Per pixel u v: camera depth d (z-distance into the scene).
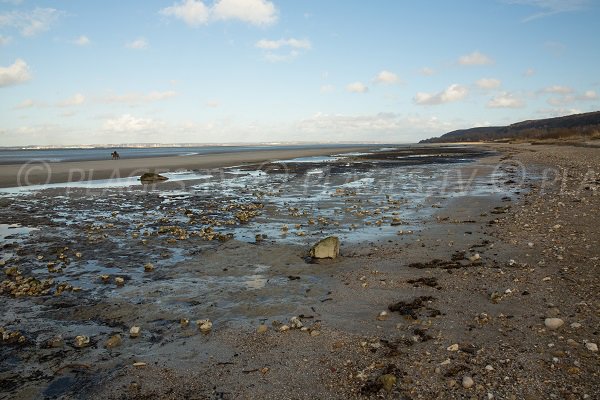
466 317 7.91
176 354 7.10
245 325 8.08
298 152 104.69
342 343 7.18
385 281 10.14
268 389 5.99
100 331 8.06
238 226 17.30
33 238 15.77
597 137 92.69
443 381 5.89
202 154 95.62
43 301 9.59
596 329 7.02
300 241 14.50
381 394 5.71
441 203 21.77
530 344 6.70
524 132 165.38
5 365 6.89
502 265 10.82
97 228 17.28
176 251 13.58
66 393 6.09
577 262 10.51
